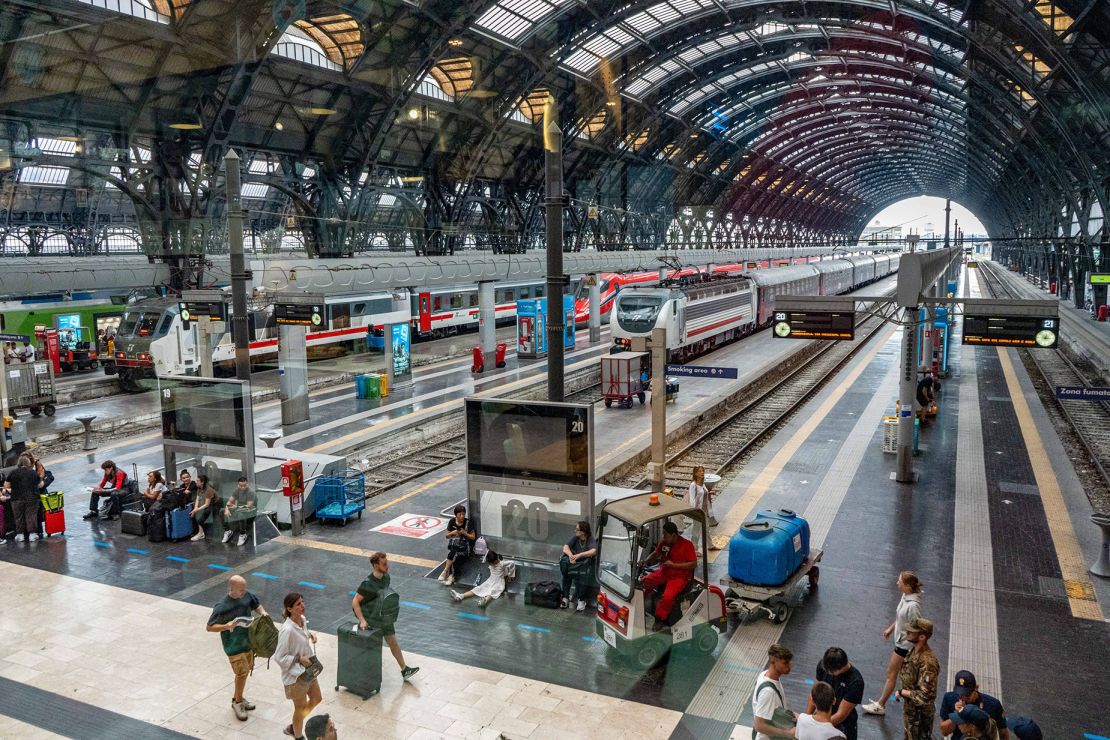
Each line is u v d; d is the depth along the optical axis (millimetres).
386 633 9891
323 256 41938
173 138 32469
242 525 15391
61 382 33250
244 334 19766
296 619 8836
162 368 31547
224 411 15859
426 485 19344
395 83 38250
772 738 7316
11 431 20906
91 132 30000
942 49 43469
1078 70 31219
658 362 16281
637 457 21406
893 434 21484
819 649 10867
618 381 28188
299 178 41094
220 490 16094
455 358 41281
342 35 34719
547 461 13125
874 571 13633
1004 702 9453
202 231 34062
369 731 8953
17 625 11828
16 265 26297
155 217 33062
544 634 11281
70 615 12172
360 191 42125
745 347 43656
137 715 9398
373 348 42188
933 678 8023
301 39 34188
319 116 38438
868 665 10414
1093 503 17453
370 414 27672
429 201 47031
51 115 28188
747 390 32469
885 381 33469
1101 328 45500
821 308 17734
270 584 13320
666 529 10391
